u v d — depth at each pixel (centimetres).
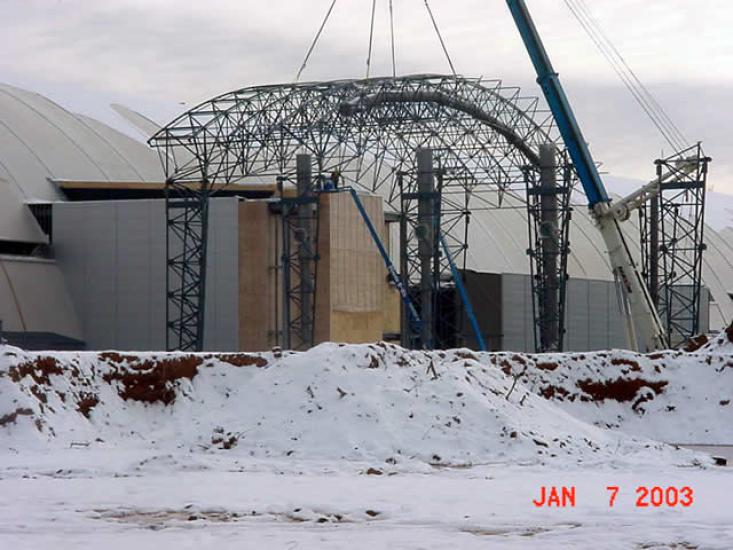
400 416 3194
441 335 8200
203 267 7119
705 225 13338
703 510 2128
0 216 7669
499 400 3344
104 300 7738
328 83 6956
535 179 7300
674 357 4228
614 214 6462
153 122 10231
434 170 7175
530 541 1789
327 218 7362
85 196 8412
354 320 7594
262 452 3108
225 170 7294
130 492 2361
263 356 3969
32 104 9181
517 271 10038
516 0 6556
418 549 1727
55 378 3656
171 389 3831
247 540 1809
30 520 2022
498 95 7081
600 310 9294
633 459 3048
